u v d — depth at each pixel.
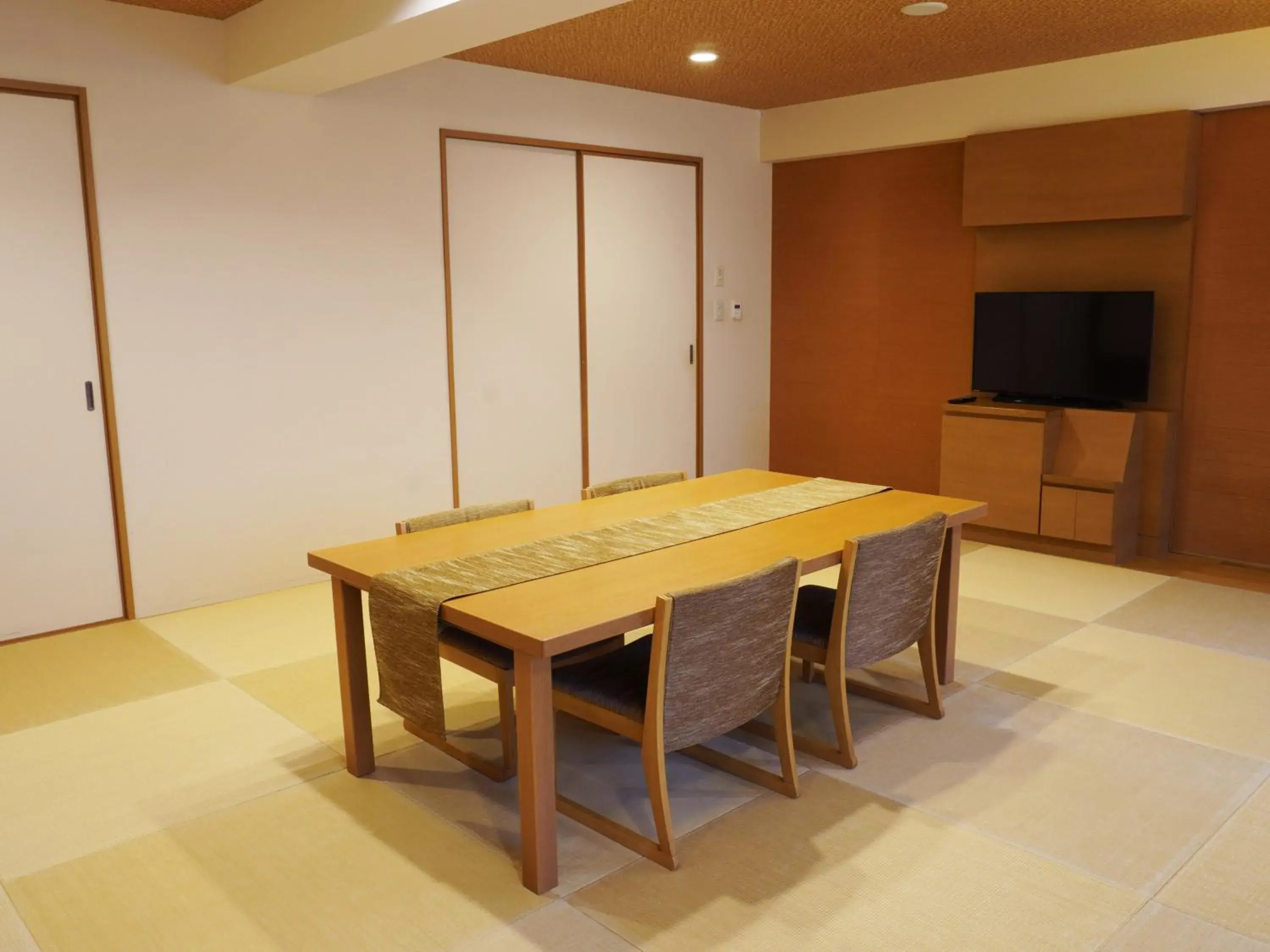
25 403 3.96
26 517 4.02
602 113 5.67
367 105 4.74
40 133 3.88
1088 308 5.13
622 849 2.50
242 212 4.41
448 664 3.76
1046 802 2.70
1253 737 3.08
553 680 2.60
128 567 4.27
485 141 5.21
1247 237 4.78
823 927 2.18
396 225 4.91
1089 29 4.46
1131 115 4.93
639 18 4.22
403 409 5.06
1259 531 4.93
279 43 3.92
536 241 5.53
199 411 4.39
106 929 2.22
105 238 4.06
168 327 4.27
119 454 4.19
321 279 4.69
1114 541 4.92
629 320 6.04
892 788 2.79
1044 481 5.09
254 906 2.30
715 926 2.19
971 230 5.78
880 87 5.78
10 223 3.86
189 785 2.87
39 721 3.30
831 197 6.41
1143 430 5.01
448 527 3.19
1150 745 3.03
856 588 2.79
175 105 4.18
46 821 2.68
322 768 2.97
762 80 5.57
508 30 3.41
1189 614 4.23
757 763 2.94
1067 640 3.93
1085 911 2.22
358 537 4.98
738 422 6.79
